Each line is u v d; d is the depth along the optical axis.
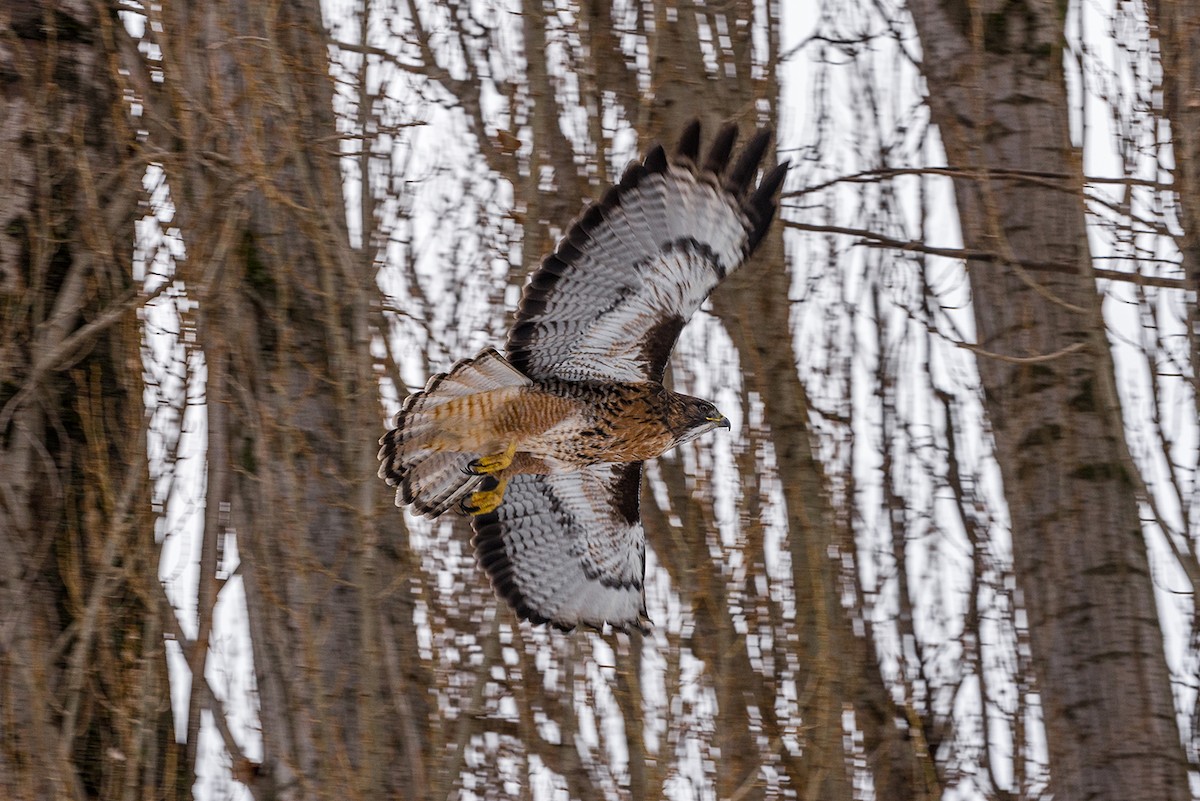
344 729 13.58
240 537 13.91
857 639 15.11
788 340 15.12
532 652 14.23
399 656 14.19
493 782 14.37
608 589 12.52
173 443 13.12
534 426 11.07
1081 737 14.59
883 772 14.95
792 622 14.20
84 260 12.95
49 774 11.80
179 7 13.96
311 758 13.19
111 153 13.41
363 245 14.42
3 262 12.72
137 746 12.30
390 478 11.10
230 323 13.83
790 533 14.48
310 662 13.03
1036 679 15.15
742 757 13.59
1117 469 15.02
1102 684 14.58
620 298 11.12
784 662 14.02
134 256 13.37
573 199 14.94
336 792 12.74
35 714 11.88
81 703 12.17
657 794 12.84
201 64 14.12
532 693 14.14
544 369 11.11
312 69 14.53
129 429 12.90
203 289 13.16
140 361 13.10
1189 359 14.11
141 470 12.84
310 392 13.82
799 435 14.72
